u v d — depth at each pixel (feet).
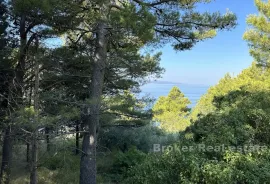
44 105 22.82
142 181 14.14
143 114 38.70
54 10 20.38
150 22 20.93
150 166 14.37
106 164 38.86
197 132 19.30
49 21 21.80
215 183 12.49
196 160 13.42
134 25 20.54
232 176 12.89
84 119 26.11
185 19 26.32
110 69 33.58
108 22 22.15
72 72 28.17
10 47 24.34
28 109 18.31
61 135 22.80
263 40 42.83
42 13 20.44
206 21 25.82
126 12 20.77
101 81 26.73
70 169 37.55
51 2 19.42
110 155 42.96
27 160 31.89
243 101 19.51
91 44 29.09
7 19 24.50
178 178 13.71
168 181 13.83
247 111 17.54
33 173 20.38
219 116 18.16
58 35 24.62
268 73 49.65
